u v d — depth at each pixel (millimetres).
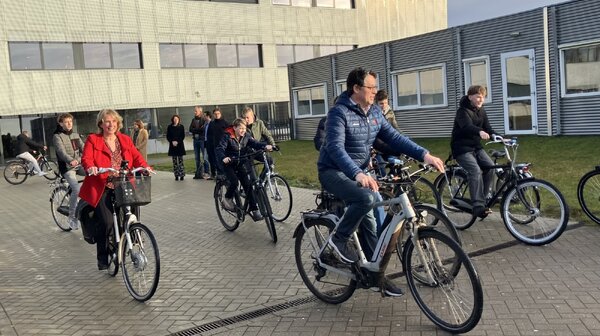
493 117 18078
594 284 4547
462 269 3729
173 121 15250
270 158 8344
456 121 6500
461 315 3771
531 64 16594
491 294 4492
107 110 5570
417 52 20734
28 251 7426
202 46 30875
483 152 6559
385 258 4094
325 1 35031
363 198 4152
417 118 21203
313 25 34500
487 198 6434
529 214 5926
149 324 4430
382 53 22344
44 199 13070
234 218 7734
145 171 5328
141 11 28656
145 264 4914
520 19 16797
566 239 5941
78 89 26766
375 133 4422
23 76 25219
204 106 30984
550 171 10391
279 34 33281
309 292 4918
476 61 18500
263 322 4293
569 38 15539
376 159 6473
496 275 4953
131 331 4305
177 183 14492
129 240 5137
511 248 5766
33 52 25625
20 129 25391
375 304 4488
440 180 7027
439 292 3914
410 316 4176
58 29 26188
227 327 4250
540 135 16578
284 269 5688
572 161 11367
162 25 29375
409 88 21453
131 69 28516
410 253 4051
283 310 4523
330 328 4070
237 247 6812
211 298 4953
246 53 32438
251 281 5367
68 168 7906
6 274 6254
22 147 17484
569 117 15883
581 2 15102
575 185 8898
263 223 8117
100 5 27391
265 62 32906
